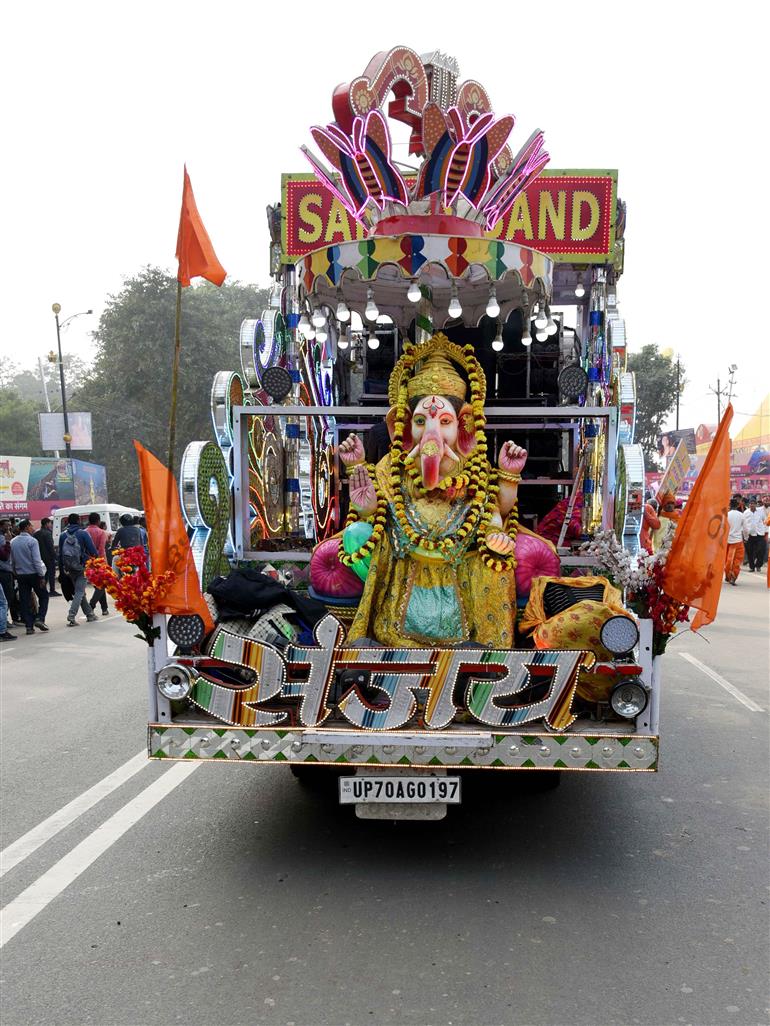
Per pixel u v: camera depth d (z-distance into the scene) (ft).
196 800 15.42
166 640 12.23
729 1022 8.73
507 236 21.34
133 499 133.90
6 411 155.43
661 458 84.23
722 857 12.89
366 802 11.84
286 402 20.39
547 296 15.16
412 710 11.82
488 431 19.67
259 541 17.80
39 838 13.64
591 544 12.99
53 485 96.58
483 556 13.88
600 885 11.91
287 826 14.16
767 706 22.21
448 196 14.61
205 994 9.23
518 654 11.62
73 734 19.80
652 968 9.72
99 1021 8.77
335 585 14.47
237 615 12.82
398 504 14.07
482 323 19.85
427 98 14.93
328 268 14.10
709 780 16.47
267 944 10.26
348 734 11.76
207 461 14.55
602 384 19.57
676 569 11.35
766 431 103.30
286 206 21.21
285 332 20.81
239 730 11.94
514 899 11.47
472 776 16.57
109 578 11.81
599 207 21.29
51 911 11.16
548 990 9.27
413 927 10.66
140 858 12.87
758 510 61.77
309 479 19.07
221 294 149.07
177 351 11.48
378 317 17.81
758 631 34.35
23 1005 9.07
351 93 13.92
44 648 32.42
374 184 14.71
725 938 10.42
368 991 9.25
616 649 11.28
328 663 11.87
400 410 14.48
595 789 15.99
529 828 14.10
